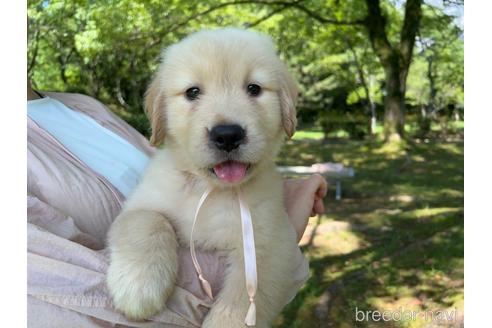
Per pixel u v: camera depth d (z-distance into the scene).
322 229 1.40
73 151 0.43
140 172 0.47
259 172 0.38
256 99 0.38
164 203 0.37
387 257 1.19
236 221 0.36
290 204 0.44
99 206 0.38
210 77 0.37
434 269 1.10
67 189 0.36
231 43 0.39
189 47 0.39
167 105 0.39
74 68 2.91
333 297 1.00
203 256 0.35
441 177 2.13
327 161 2.56
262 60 0.39
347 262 1.17
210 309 0.33
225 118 0.35
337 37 3.08
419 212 1.56
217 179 0.35
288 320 0.93
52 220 0.33
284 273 0.36
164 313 0.30
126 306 0.29
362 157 2.66
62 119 0.46
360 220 1.49
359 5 2.62
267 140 0.38
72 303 0.28
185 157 0.37
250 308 0.32
